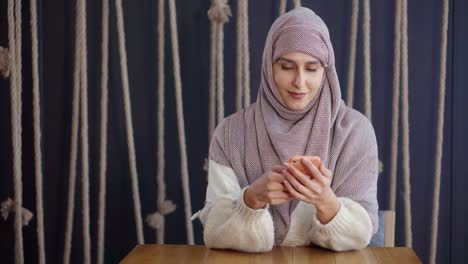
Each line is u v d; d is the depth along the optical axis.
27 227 2.52
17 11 2.39
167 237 2.54
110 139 2.52
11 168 2.50
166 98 2.49
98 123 2.51
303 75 1.66
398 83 2.39
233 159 1.75
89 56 2.49
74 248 2.55
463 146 2.44
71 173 2.47
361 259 1.48
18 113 2.42
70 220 2.48
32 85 2.47
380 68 2.44
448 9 2.39
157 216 2.50
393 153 2.41
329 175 1.49
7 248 2.52
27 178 2.52
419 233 2.48
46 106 2.50
